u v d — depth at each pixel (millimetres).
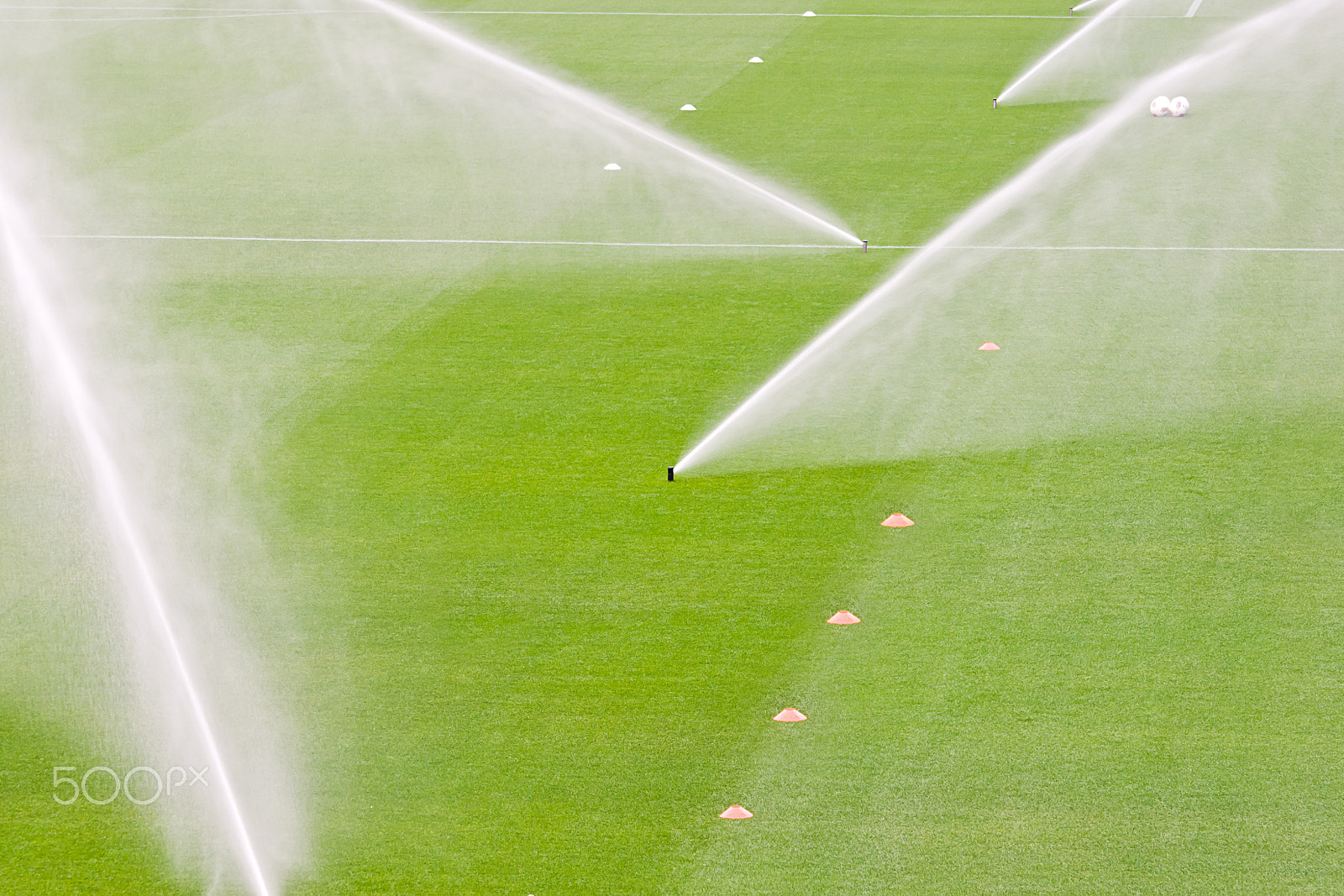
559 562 37469
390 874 26797
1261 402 45812
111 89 94125
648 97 89500
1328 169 70312
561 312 55812
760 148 78250
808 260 60906
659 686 32062
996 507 39562
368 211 69125
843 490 40844
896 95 87938
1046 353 50375
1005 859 26469
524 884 26359
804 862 26594
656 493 41094
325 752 30359
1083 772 28750
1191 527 38125
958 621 34156
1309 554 36656
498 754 30031
